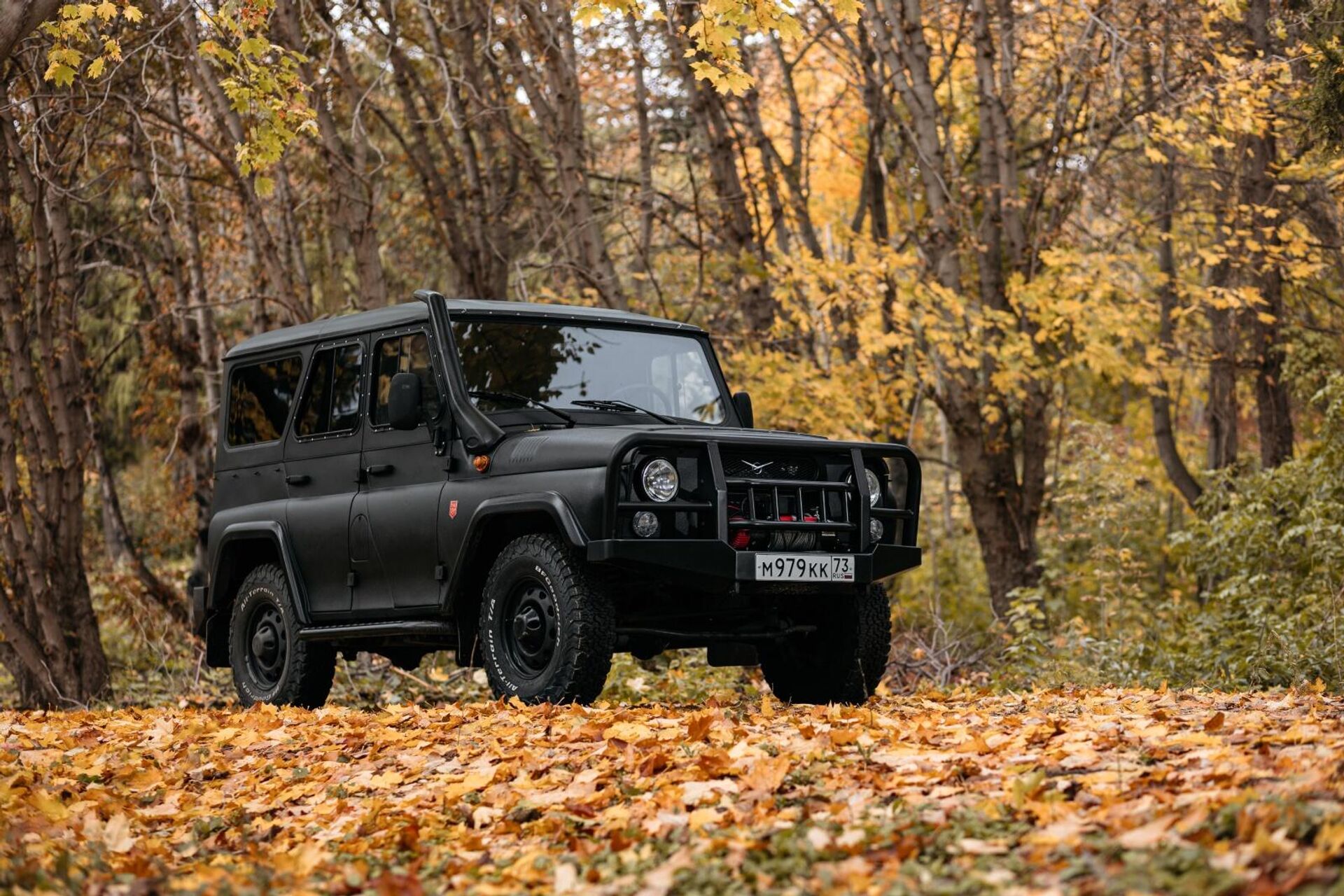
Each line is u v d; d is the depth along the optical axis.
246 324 26.20
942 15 21.75
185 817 6.19
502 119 17.88
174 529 20.55
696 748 6.28
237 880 4.69
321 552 9.52
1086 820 4.41
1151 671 12.52
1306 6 18.69
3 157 15.16
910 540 8.54
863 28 20.28
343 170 15.92
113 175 18.06
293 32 15.04
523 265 16.58
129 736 8.61
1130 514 21.38
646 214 18.45
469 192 19.20
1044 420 20.39
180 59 15.61
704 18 9.43
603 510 7.63
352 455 9.38
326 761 7.14
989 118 19.56
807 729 6.64
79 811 6.19
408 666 10.27
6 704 16.81
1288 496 14.86
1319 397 14.96
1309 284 21.03
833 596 8.80
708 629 8.87
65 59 10.46
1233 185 20.70
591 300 17.39
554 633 7.96
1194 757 5.27
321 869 4.88
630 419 8.92
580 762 6.22
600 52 18.92
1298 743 5.55
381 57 20.62
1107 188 21.42
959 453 19.97
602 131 23.41
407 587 8.87
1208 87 17.73
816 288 17.47
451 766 6.53
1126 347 20.06
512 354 8.96
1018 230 19.55
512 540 8.26
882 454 8.44
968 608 23.33
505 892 4.32
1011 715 7.25
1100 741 5.84
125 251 21.06
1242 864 3.66
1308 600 13.19
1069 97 19.03
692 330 9.77
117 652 19.73
